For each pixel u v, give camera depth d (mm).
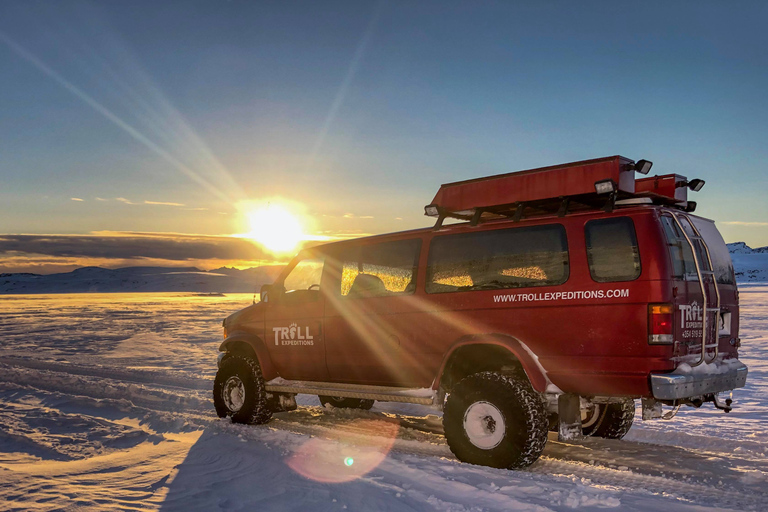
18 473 5211
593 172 5262
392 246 6645
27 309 52375
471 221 6027
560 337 5250
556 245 5406
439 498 4527
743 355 15664
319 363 7094
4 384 10641
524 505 4328
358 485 4809
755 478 5156
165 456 5785
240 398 7574
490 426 5445
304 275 7496
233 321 8008
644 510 4285
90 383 10555
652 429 7094
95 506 4367
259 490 4738
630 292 4926
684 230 5223
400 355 6348
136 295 116250
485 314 5723
